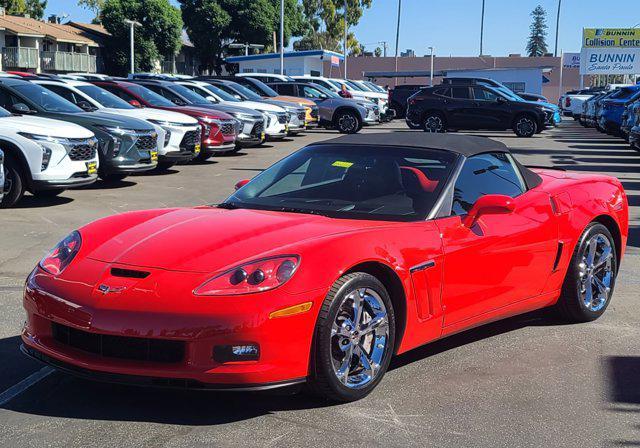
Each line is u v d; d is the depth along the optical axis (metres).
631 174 15.20
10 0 63.12
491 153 4.96
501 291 4.62
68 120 12.20
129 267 3.63
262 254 3.59
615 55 51.88
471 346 4.82
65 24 58.72
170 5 57.47
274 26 65.50
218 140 16.47
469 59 81.94
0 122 10.34
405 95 38.12
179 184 12.94
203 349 3.38
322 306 3.56
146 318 3.41
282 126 21.50
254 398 3.85
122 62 56.56
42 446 3.29
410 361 4.50
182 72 66.88
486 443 3.40
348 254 3.68
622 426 3.62
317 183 4.59
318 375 3.62
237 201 4.61
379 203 4.33
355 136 5.09
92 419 3.58
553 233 4.96
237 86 22.31
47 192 11.47
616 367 4.48
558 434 3.51
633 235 8.85
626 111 21.02
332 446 3.33
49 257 3.99
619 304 5.95
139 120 12.77
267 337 3.39
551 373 4.35
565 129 32.88
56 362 3.64
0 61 46.69
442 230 4.21
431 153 4.67
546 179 5.44
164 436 3.40
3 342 4.77
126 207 10.38
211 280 3.47
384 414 3.69
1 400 3.81
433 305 4.15
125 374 3.46
